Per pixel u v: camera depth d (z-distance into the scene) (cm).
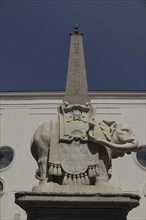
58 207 517
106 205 516
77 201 512
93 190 549
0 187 1975
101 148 619
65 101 742
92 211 519
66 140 621
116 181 1969
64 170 590
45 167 596
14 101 2380
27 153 2106
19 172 2023
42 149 612
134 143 611
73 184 576
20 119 2281
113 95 2389
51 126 641
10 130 2219
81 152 612
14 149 2120
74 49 901
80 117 661
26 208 528
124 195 522
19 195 524
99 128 636
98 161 602
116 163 2052
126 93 2392
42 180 580
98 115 2278
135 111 2314
